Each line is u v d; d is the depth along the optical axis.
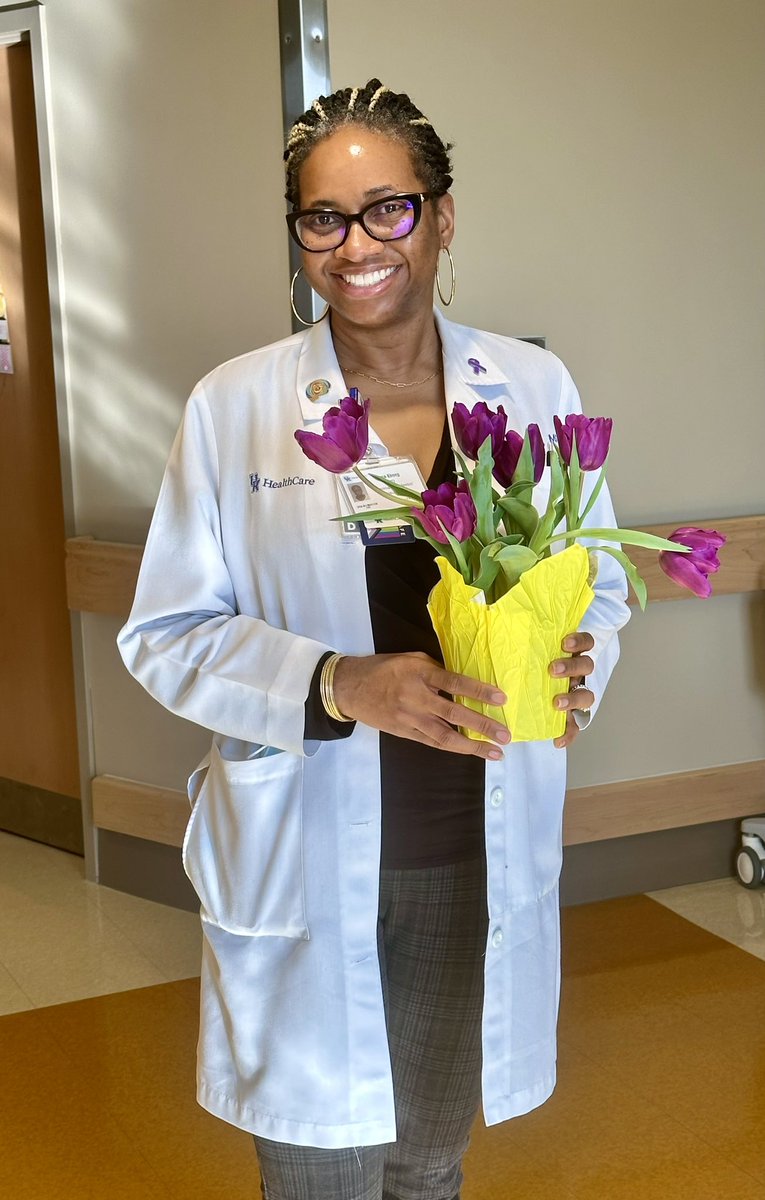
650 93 3.21
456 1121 1.57
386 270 1.39
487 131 3.04
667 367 3.36
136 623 1.49
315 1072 1.46
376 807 1.44
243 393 1.51
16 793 4.15
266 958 1.50
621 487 3.36
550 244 3.17
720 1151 2.33
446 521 1.14
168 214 3.21
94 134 3.32
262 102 2.96
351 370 1.51
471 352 1.56
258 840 1.47
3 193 3.73
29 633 3.97
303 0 2.64
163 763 3.53
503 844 1.48
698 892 3.51
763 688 3.59
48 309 3.70
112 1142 2.42
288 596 1.46
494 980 1.49
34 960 3.21
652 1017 2.82
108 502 3.52
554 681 1.24
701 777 3.49
